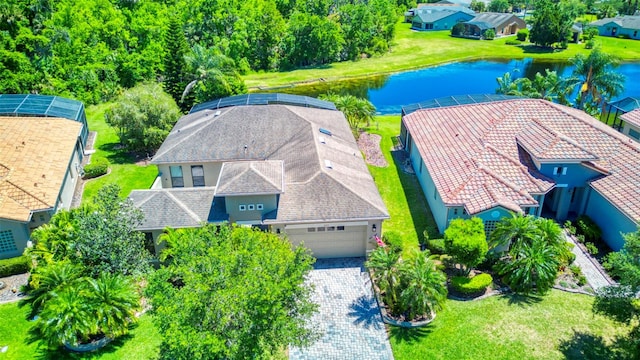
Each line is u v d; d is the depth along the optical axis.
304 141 37.47
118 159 46.03
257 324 18.61
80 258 25.08
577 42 109.31
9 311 26.44
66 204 36.31
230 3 92.06
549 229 28.14
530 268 26.47
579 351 23.25
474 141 37.03
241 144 38.41
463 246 26.30
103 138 51.50
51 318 22.34
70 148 39.62
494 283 28.19
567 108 45.19
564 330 24.56
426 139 41.22
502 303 26.55
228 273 19.03
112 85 67.69
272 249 22.31
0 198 30.88
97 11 78.06
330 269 30.22
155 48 74.31
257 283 18.36
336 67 91.06
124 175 42.69
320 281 29.02
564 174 33.56
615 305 21.28
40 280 24.53
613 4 143.38
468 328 24.84
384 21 105.31
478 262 27.00
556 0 153.38
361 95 73.88
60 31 68.88
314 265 30.66
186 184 38.50
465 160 34.88
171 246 26.97
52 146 38.78
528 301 26.66
